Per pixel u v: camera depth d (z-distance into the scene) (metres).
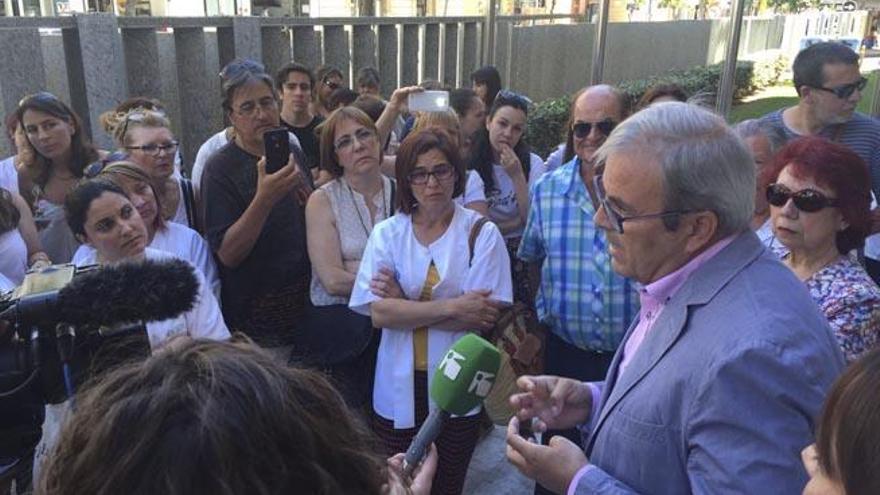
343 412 0.84
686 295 1.38
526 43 10.51
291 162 2.80
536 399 1.80
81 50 4.54
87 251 2.49
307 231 2.96
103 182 2.38
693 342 1.32
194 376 0.76
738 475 1.18
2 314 1.20
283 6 10.31
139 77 5.09
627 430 1.38
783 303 1.28
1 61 4.04
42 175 3.41
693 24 15.44
